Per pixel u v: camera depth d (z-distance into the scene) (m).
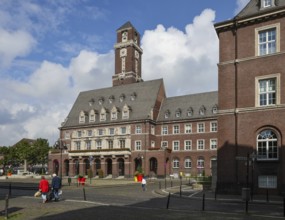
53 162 90.00
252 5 34.31
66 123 92.62
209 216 18.11
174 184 50.09
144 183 38.41
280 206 23.55
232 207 22.78
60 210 20.05
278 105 30.05
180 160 79.25
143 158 77.38
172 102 86.56
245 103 32.00
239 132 31.80
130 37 103.12
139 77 105.81
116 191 37.06
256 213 19.80
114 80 103.19
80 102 96.56
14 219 16.70
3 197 28.75
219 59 34.06
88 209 20.55
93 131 86.88
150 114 81.19
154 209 21.00
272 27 31.41
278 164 29.42
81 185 45.47
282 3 31.86
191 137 78.88
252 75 32.03
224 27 34.00
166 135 82.06
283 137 29.44
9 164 112.69
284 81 30.16
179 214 18.75
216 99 80.81
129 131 81.06
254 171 30.52
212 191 35.16
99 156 82.19
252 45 32.47
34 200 26.12
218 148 32.75
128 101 87.81
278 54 30.78
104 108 87.88
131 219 16.75
